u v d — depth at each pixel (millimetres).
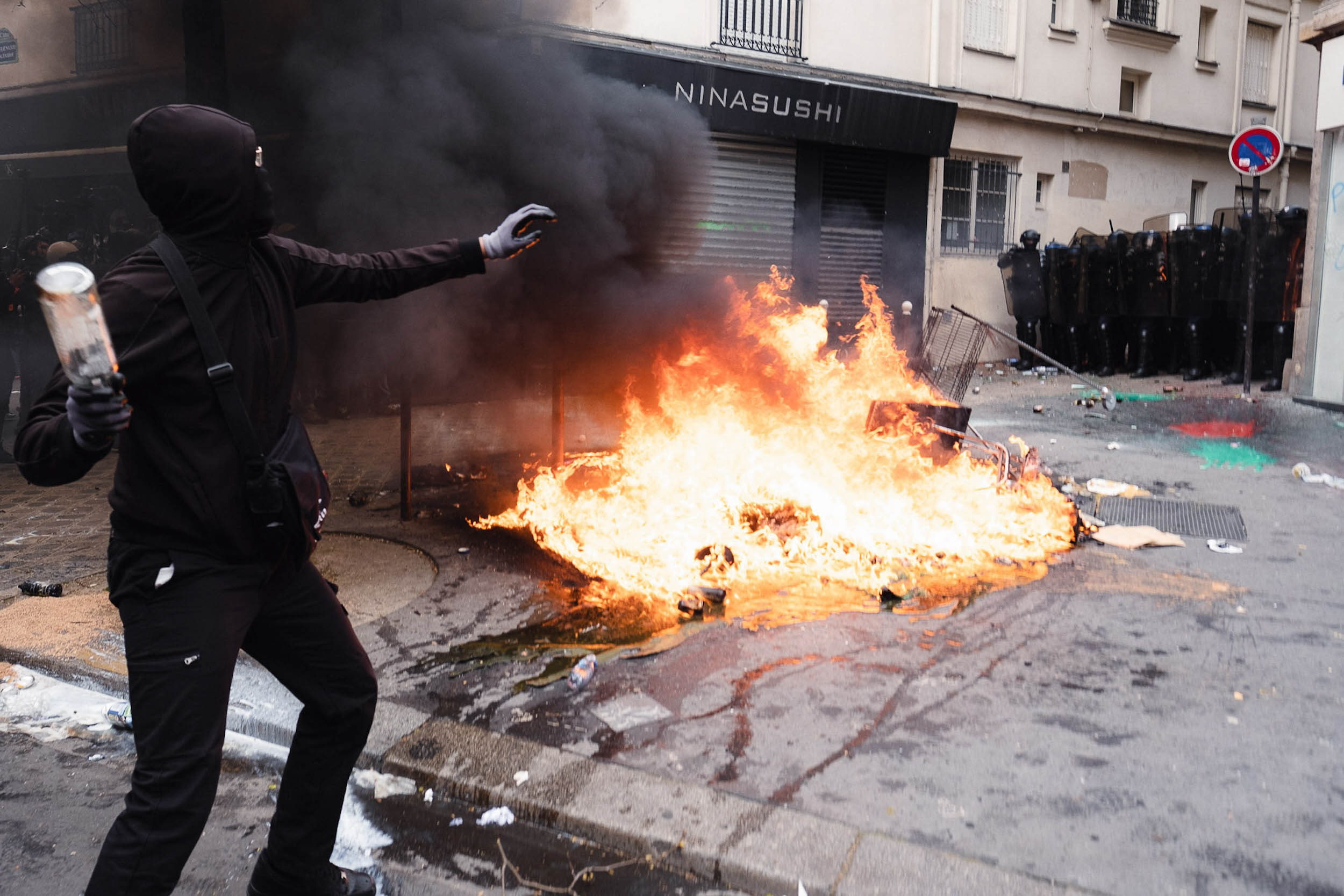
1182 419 8602
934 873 2104
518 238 2115
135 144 1642
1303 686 3055
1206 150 16828
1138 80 15938
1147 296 11375
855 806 2369
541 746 2680
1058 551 4527
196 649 1636
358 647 1960
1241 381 10867
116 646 3396
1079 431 8008
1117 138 15617
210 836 2361
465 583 4070
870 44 12812
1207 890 2049
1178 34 15820
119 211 9078
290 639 1877
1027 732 2752
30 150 11078
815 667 3201
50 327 1316
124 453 1646
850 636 3473
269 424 1755
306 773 1948
